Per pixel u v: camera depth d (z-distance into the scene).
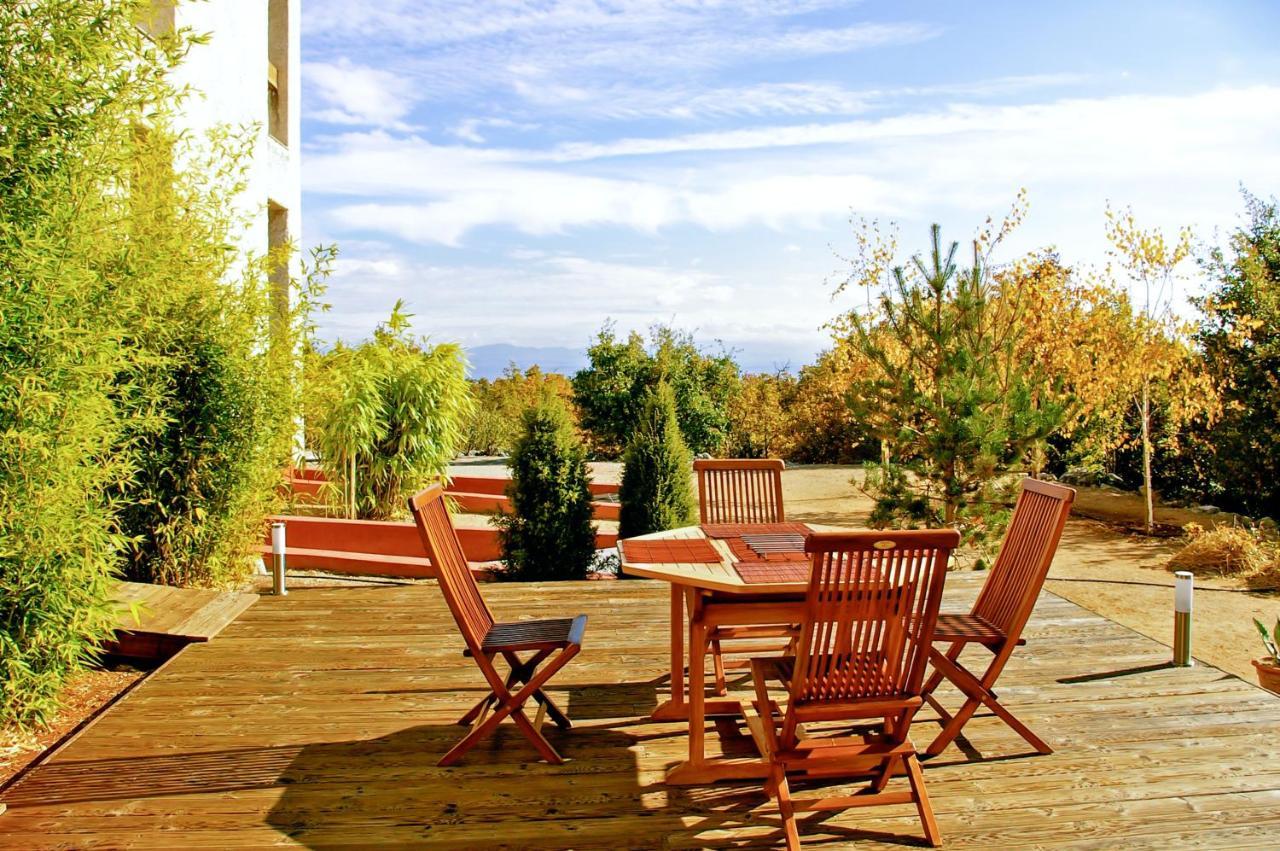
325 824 2.74
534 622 3.50
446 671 4.20
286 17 11.60
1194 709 3.71
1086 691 3.93
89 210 3.74
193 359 5.24
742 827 2.76
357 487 8.74
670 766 3.19
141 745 3.34
